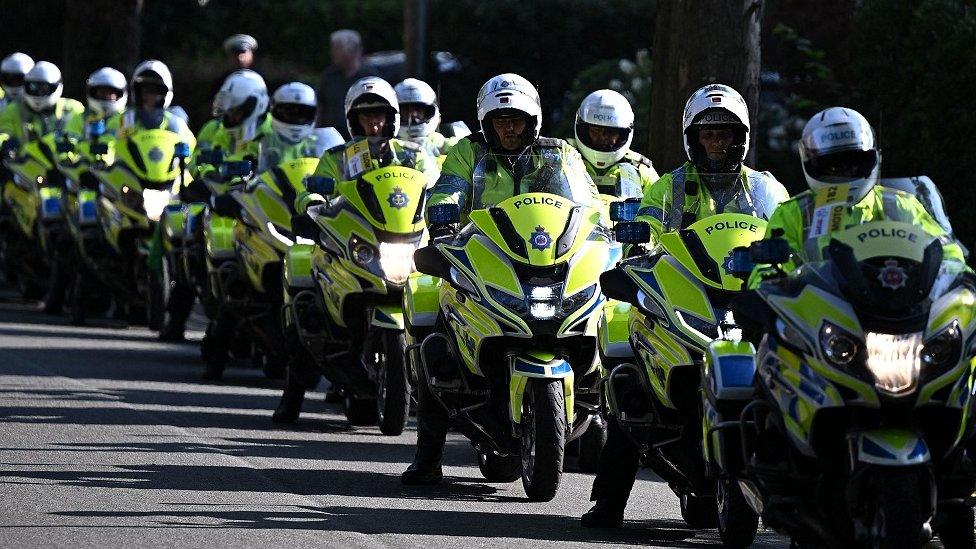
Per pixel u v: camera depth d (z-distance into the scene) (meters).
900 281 19.48
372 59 76.31
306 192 37.31
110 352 46.50
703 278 24.36
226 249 40.88
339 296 33.31
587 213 27.67
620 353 25.89
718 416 22.41
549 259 26.53
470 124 75.62
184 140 52.09
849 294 19.83
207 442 32.41
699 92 26.75
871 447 19.50
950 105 38.09
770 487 21.39
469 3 75.69
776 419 20.98
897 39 39.28
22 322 53.06
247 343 44.66
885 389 19.44
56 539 22.97
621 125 34.19
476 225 27.25
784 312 20.33
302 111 41.78
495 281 26.50
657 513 27.42
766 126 49.91
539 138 29.09
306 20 92.38
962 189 38.03
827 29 47.75
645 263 25.23
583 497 28.44
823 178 22.16
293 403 35.84
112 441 31.86
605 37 75.31
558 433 26.05
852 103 40.34
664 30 38.12
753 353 22.66
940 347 19.48
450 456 33.06
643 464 26.00
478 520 25.84
